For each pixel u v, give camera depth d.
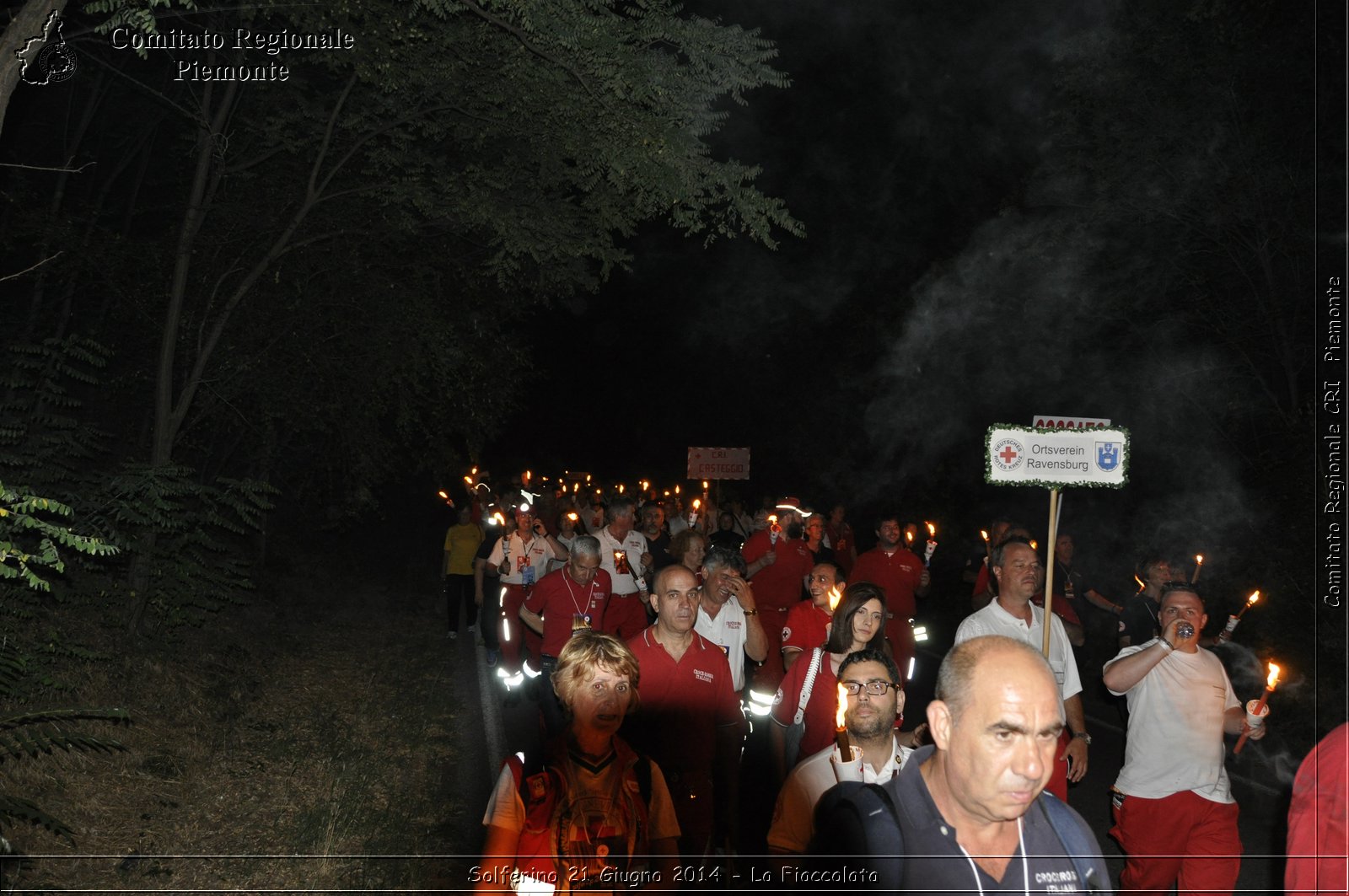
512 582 12.57
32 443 10.40
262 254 14.66
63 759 8.67
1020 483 6.90
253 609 17.34
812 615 7.54
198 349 13.66
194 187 13.01
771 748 6.21
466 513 18.67
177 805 8.64
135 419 16.38
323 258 14.93
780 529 11.48
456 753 10.75
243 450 18.77
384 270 15.45
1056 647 6.57
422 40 11.87
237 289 14.10
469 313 16.47
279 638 16.31
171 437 12.97
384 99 13.20
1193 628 5.74
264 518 18.70
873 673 4.49
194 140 13.97
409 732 11.38
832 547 17.97
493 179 13.29
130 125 15.48
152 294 14.07
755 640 7.54
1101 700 14.02
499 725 11.88
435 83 12.38
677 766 6.04
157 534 12.40
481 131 13.05
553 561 13.34
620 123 11.31
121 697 10.30
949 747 2.99
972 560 12.84
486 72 12.08
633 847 4.06
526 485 18.88
